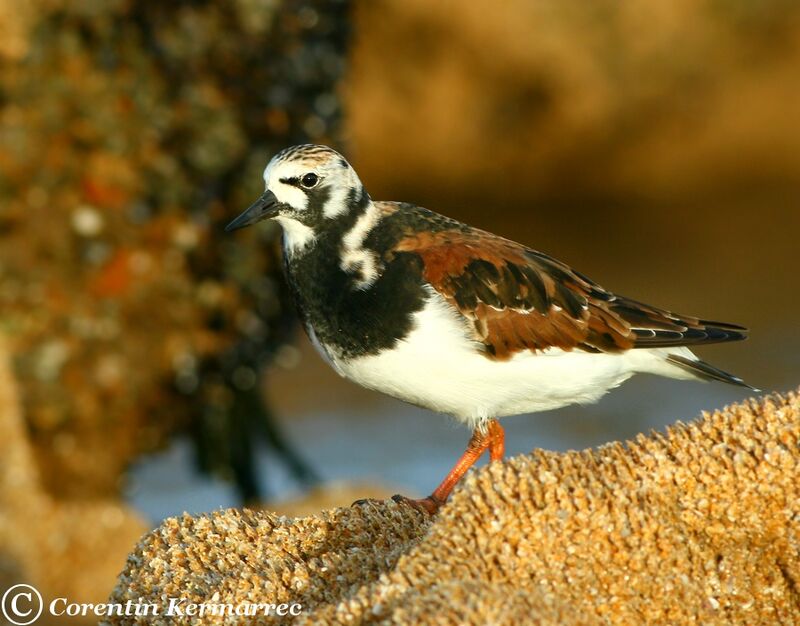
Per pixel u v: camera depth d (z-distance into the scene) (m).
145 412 13.60
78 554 11.74
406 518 6.91
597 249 24.42
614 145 25.83
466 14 24.89
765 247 24.14
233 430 14.21
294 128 13.55
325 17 13.58
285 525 6.89
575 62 25.34
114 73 12.77
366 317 8.42
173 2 12.87
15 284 12.78
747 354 20.02
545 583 5.82
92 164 12.85
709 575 5.97
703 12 25.73
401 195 25.47
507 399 8.69
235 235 13.45
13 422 11.82
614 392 19.06
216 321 13.65
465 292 8.41
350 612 5.66
